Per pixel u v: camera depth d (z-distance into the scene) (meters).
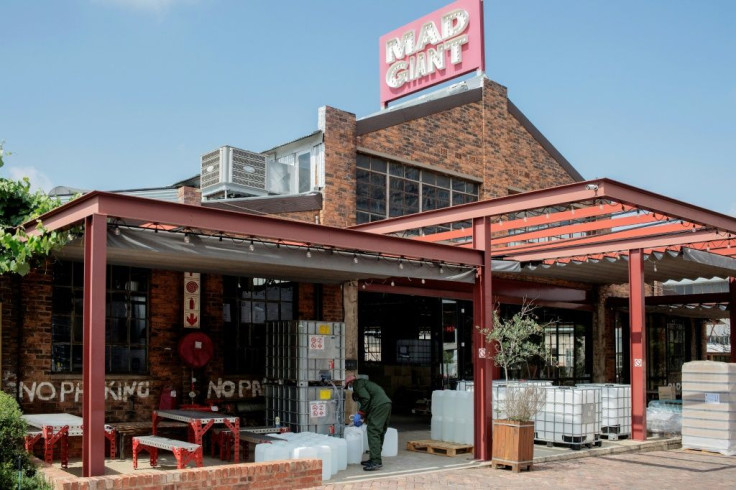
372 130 16.95
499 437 11.62
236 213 9.63
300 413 12.41
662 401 17.17
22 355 11.36
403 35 21.05
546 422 13.83
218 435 11.94
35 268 11.55
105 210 8.56
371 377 21.12
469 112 19.52
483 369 12.30
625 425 14.94
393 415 19.42
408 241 11.57
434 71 20.23
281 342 13.01
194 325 13.21
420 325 20.19
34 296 11.55
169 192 15.80
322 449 10.27
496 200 12.44
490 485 10.20
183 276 13.18
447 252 12.07
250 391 13.92
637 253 15.27
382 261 11.50
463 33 19.81
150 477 8.34
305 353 12.59
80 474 9.87
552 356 20.95
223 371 13.62
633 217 14.31
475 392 12.30
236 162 15.95
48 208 11.61
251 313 14.25
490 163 19.84
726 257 16.22
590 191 11.27
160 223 8.98
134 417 12.34
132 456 11.36
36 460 9.41
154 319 12.75
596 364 21.86
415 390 20.14
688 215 12.70
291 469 9.50
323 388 12.73
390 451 12.62
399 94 21.02
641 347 14.90
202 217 9.33
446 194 18.89
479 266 12.56
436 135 18.52
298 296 14.93
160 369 12.74
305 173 16.59
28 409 11.30
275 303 14.66
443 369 18.36
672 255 15.13
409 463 11.95
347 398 15.04
